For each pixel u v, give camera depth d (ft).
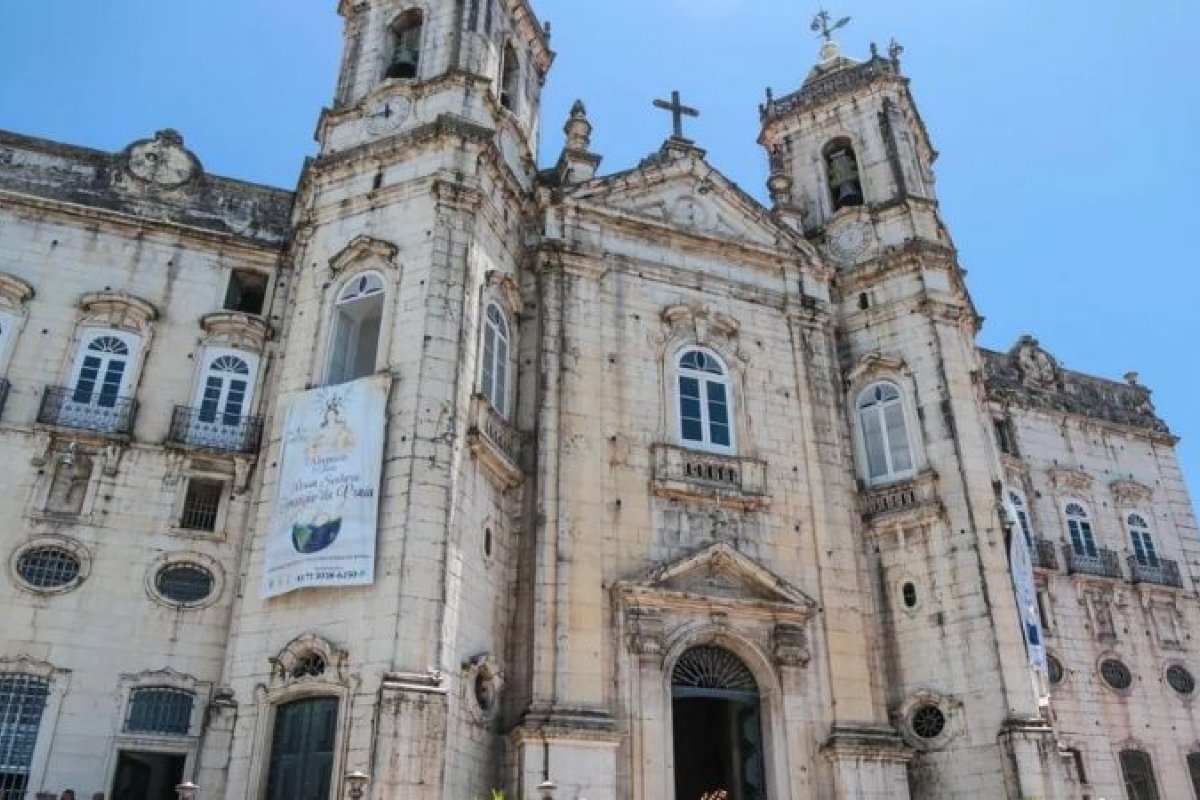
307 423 69.31
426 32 87.66
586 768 65.67
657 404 81.97
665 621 73.67
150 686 69.00
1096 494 117.08
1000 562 80.84
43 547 70.74
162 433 76.84
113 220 82.48
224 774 61.05
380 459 65.77
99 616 69.92
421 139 78.23
